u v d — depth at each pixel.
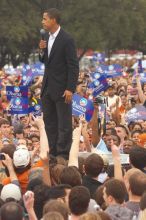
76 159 15.17
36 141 21.34
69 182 13.59
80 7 83.31
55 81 17.34
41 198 12.81
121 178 13.85
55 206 11.24
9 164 14.63
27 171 15.18
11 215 10.67
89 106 23.50
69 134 17.48
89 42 83.56
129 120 26.08
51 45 17.31
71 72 17.17
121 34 86.31
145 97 27.94
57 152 17.48
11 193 13.23
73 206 11.79
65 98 17.28
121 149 20.72
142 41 94.69
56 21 17.16
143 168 14.82
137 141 21.69
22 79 40.97
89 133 22.42
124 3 85.44
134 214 12.32
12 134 23.25
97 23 84.31
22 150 15.25
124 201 12.62
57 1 83.25
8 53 84.06
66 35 17.27
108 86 29.98
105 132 22.17
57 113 17.48
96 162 14.34
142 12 87.44
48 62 17.39
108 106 31.89
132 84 40.34
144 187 12.48
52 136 17.70
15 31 77.69
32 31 79.56
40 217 12.84
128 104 32.09
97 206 12.18
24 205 12.38
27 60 86.25
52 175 14.42
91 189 14.25
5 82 41.66
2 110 30.41
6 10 79.62
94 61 92.56
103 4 84.50
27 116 27.45
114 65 45.19
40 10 82.81
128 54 107.69
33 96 32.16
